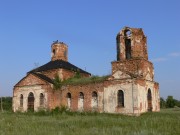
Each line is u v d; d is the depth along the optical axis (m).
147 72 35.53
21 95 41.44
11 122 21.41
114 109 33.31
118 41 37.00
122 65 35.59
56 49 47.91
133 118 24.86
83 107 36.31
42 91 39.34
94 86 35.69
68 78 42.59
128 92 32.66
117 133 14.95
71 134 14.91
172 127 17.53
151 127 17.67
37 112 35.34
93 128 16.81
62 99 38.50
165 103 76.31
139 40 35.72
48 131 15.81
